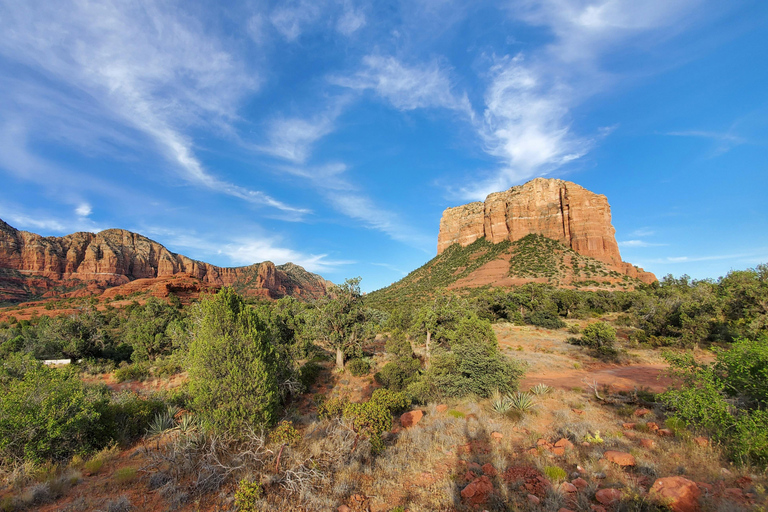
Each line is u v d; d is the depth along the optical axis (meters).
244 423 8.84
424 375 15.30
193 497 6.22
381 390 13.23
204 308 10.55
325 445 8.00
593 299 65.81
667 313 33.44
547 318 47.44
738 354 7.91
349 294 24.45
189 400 12.18
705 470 6.18
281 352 18.80
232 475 7.00
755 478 5.57
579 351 26.95
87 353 32.59
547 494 5.75
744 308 28.58
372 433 8.40
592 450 7.53
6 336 41.91
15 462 7.04
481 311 53.84
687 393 8.14
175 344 24.30
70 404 8.29
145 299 93.19
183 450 7.47
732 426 7.16
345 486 6.38
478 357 14.17
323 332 24.16
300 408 15.34
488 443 8.41
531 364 21.50
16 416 7.42
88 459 8.19
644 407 11.14
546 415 10.63
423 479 6.76
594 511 5.12
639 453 7.19
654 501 5.09
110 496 6.29
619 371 19.64
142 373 24.23
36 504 5.92
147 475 7.23
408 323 39.00
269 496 6.07
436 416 11.04
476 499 5.76
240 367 9.73
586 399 12.62
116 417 10.56
